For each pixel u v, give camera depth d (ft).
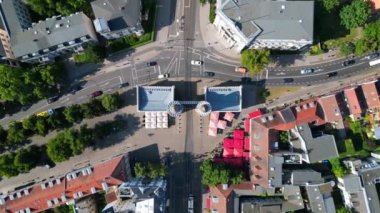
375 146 450.71
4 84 431.84
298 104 439.22
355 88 437.58
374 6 436.76
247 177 457.68
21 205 431.02
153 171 443.32
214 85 468.34
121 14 425.28
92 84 474.08
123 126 473.67
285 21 397.60
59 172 479.41
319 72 464.24
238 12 398.62
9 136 456.86
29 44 422.41
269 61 447.01
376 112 442.91
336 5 433.89
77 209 453.58
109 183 425.69
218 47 465.88
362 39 441.27
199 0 462.60
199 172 473.26
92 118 472.85
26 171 464.24
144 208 402.31
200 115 469.98
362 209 437.17
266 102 467.52
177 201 475.72
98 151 476.95
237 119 469.16
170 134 474.08
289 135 449.48
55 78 448.65
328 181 446.60
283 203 449.89
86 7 450.30
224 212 440.86
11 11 426.10
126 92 473.26
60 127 473.26
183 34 467.11
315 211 443.73
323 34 456.04
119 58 471.62
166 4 465.47
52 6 441.68
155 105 457.68
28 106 476.13
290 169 447.42
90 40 442.09
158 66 470.39
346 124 455.22
